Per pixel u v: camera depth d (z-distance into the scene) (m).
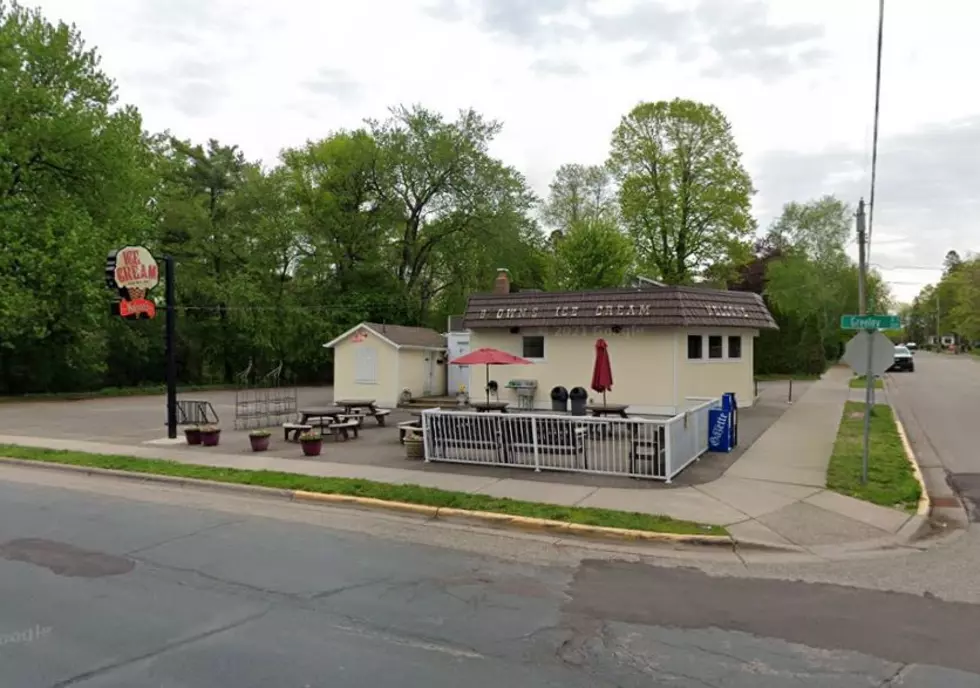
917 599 6.25
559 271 42.31
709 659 4.88
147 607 5.84
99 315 32.66
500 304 22.38
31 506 10.06
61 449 15.10
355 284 43.56
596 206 55.44
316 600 6.05
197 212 39.72
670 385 20.02
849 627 5.53
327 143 42.72
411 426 14.26
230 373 45.03
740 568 7.25
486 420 12.43
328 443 15.71
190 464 12.96
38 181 30.52
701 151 38.81
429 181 42.03
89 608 5.81
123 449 15.04
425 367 27.88
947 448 15.11
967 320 71.38
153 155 38.50
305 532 8.61
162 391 37.00
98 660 4.76
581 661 4.81
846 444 14.57
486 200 41.81
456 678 4.50
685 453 12.07
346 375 26.58
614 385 20.66
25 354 34.97
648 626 5.52
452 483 10.97
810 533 8.42
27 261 28.16
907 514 9.27
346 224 42.66
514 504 9.55
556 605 6.00
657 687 4.42
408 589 6.40
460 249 42.62
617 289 21.05
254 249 42.00
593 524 8.59
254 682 4.42
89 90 31.89
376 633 5.30
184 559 7.32
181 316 41.16
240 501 10.53
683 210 38.88
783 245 62.28
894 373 43.47
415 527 8.96
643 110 39.25
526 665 4.73
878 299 69.62
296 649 4.97
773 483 10.90
